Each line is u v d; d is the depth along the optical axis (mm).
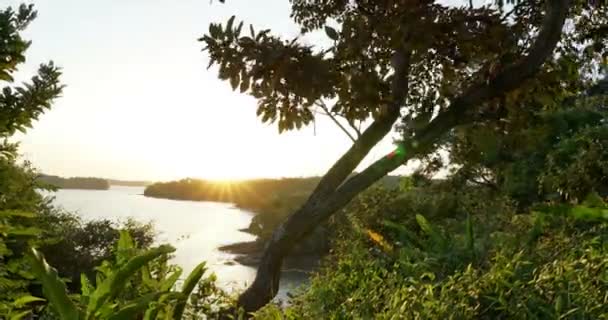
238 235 66250
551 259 3656
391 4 4297
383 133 4719
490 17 4531
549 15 4598
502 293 2754
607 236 3723
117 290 2943
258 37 4008
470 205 14062
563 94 5598
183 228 77250
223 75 4012
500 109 5059
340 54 4316
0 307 4289
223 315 4551
